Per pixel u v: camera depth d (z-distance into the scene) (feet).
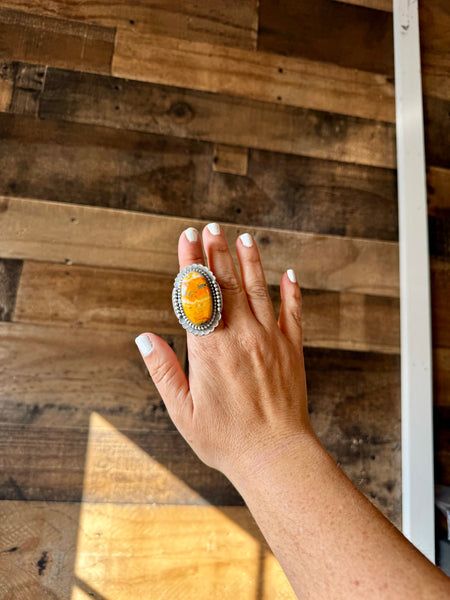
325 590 0.61
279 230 2.41
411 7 2.71
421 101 2.63
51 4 2.37
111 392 2.14
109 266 2.23
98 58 2.38
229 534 2.12
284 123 2.52
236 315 1.00
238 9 2.56
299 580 0.64
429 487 2.25
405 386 2.35
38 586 1.95
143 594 2.01
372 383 2.36
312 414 2.28
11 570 1.95
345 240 2.48
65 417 2.09
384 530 0.64
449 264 2.58
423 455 2.28
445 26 2.82
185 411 0.96
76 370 2.13
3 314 2.11
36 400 2.08
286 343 1.02
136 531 2.06
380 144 2.61
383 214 2.55
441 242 2.59
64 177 2.26
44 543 1.99
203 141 2.42
